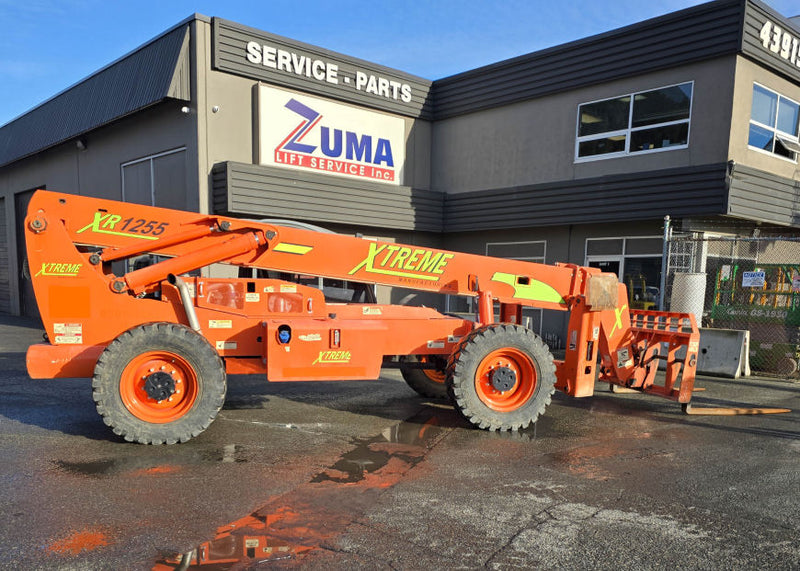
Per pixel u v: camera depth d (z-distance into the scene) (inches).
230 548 123.3
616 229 476.4
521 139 523.5
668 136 429.1
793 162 464.4
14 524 132.7
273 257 217.0
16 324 611.8
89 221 200.4
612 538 132.7
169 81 418.3
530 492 159.6
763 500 157.5
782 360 370.6
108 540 125.7
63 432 206.4
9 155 671.1
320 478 166.4
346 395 283.9
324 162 503.5
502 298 244.5
